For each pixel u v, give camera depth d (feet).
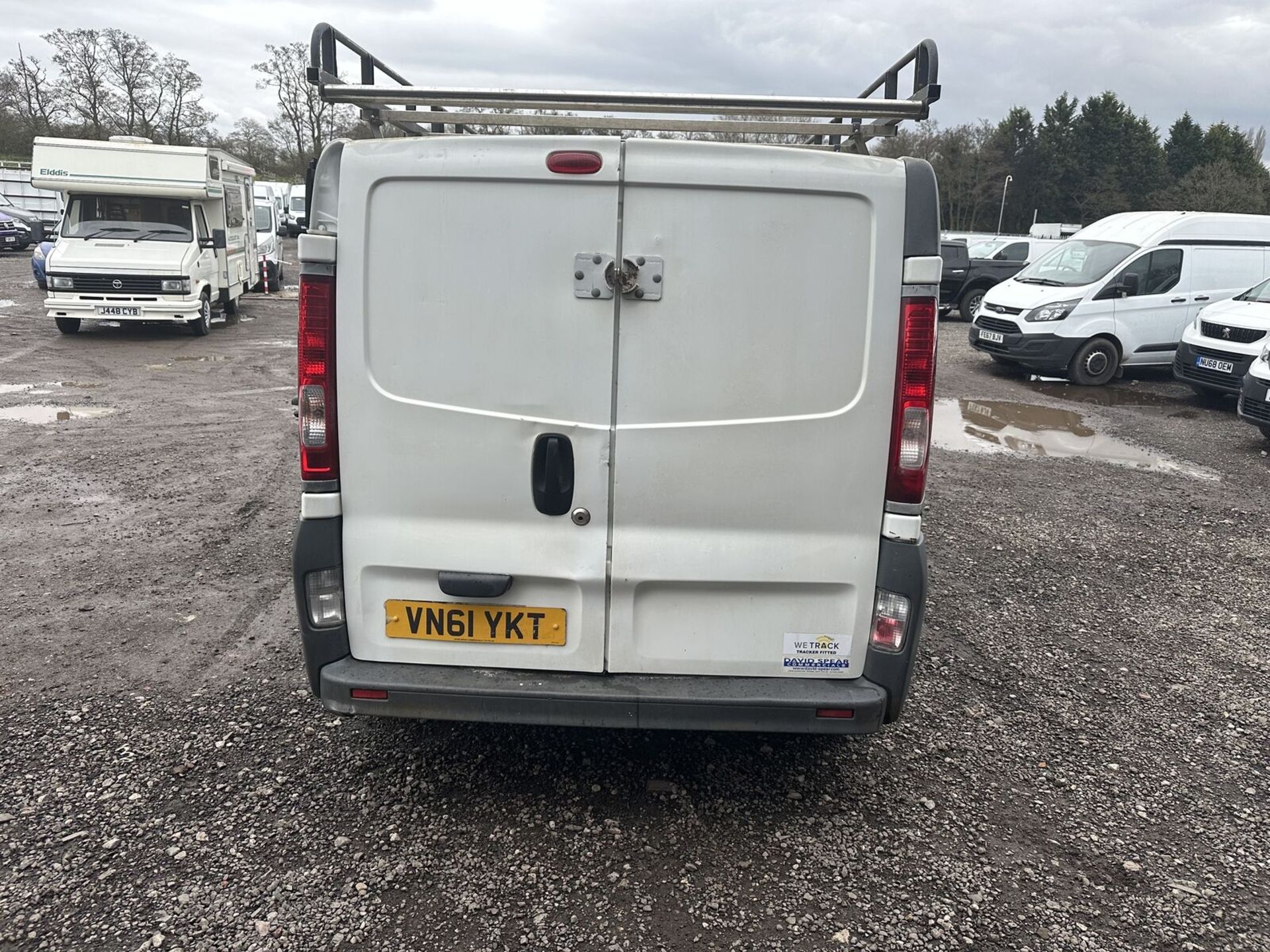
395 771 11.18
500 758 11.53
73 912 8.70
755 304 9.12
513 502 9.57
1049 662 14.75
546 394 9.32
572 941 8.59
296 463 25.34
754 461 9.41
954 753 12.05
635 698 9.54
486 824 10.25
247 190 62.08
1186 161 288.71
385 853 9.71
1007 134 273.75
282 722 12.20
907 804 10.91
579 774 11.28
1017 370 46.78
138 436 27.99
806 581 9.71
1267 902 9.46
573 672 9.99
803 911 9.09
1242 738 12.66
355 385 9.37
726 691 9.68
